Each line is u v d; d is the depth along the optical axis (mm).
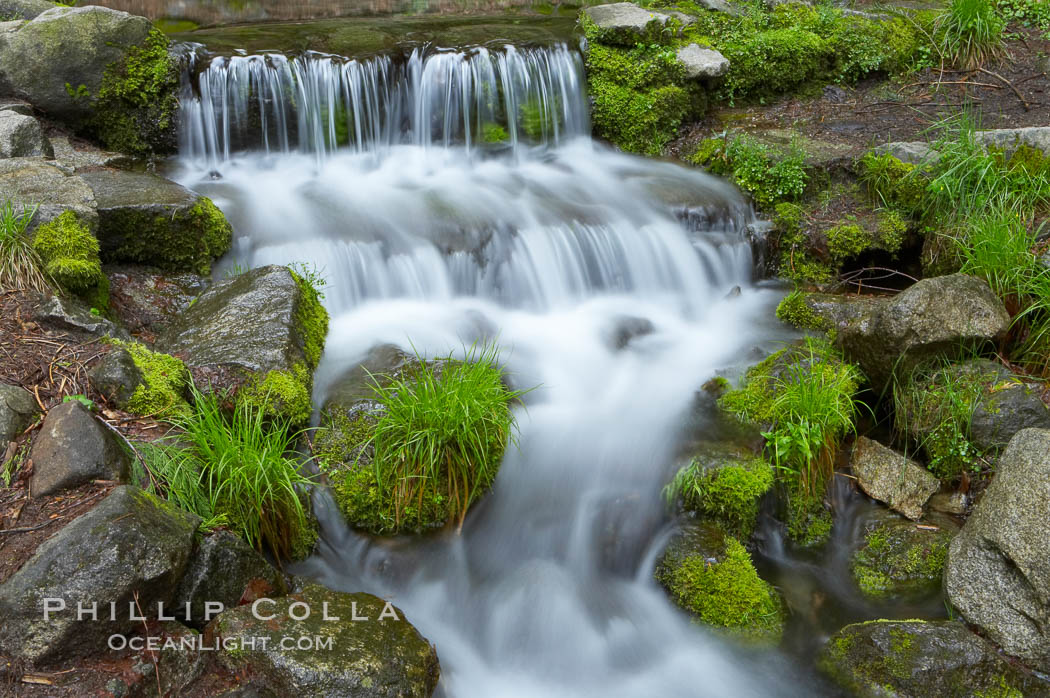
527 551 4898
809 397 5172
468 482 4867
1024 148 6988
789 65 9109
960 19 9312
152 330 5688
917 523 5043
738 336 6586
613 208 7445
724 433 5340
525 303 6863
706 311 7047
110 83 7406
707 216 7484
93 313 5211
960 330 5340
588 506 5066
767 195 7684
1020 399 5141
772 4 10016
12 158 6336
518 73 8344
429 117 8227
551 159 8500
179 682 3588
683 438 5348
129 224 5945
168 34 8891
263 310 5332
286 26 9375
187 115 7688
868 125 8500
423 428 4754
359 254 6543
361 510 4727
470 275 6805
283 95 7777
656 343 6539
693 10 9781
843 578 4918
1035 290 5641
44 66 7184
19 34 7121
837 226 7215
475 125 8305
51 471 3891
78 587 3455
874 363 5668
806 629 4582
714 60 8773
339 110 7941
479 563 4820
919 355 5441
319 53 8039
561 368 6121
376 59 8016
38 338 4711
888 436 5637
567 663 4406
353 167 7961
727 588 4582
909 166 7359
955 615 4496
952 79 9219
